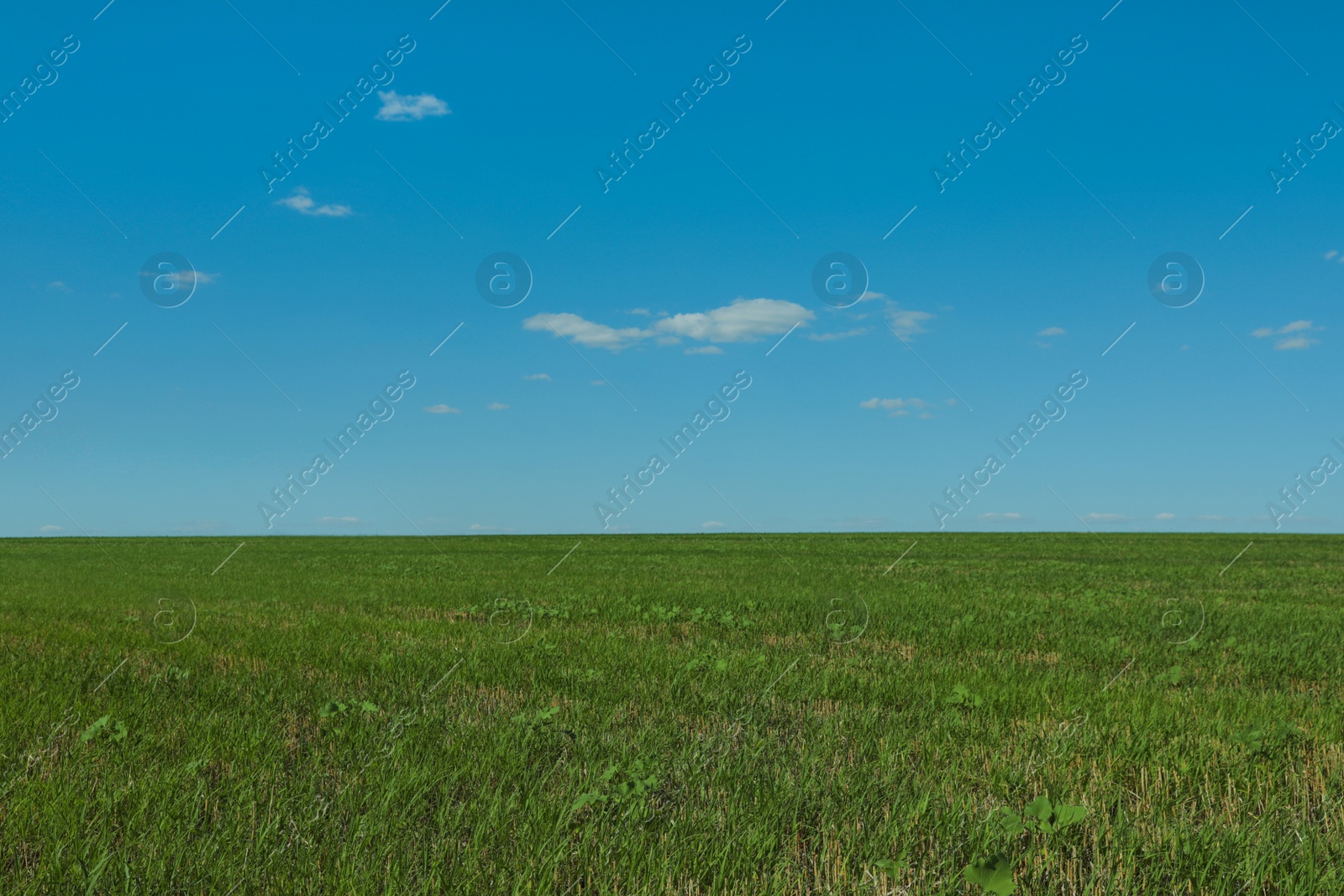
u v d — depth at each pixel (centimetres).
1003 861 439
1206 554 4750
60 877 459
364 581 2900
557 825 526
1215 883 469
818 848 525
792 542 6775
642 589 2472
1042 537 7394
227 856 485
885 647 1380
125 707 844
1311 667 1216
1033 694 948
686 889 462
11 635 1447
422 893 441
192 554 5147
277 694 939
